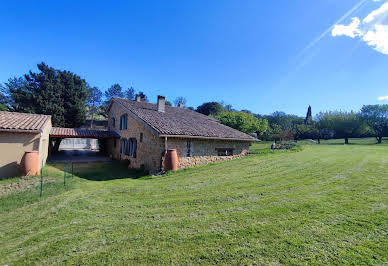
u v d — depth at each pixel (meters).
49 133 15.29
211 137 12.42
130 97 51.81
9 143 9.71
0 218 4.67
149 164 11.57
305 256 2.84
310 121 47.94
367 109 37.91
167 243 3.29
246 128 28.38
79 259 2.92
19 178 8.91
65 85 25.56
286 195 5.64
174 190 6.70
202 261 2.80
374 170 8.77
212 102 47.47
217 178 8.25
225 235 3.50
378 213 4.23
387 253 2.87
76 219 4.44
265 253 2.94
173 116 15.41
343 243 3.14
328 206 4.68
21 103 23.58
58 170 11.37
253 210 4.61
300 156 14.30
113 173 11.33
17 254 3.13
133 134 14.07
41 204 5.58
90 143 30.16
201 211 4.70
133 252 3.06
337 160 12.04
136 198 5.93
